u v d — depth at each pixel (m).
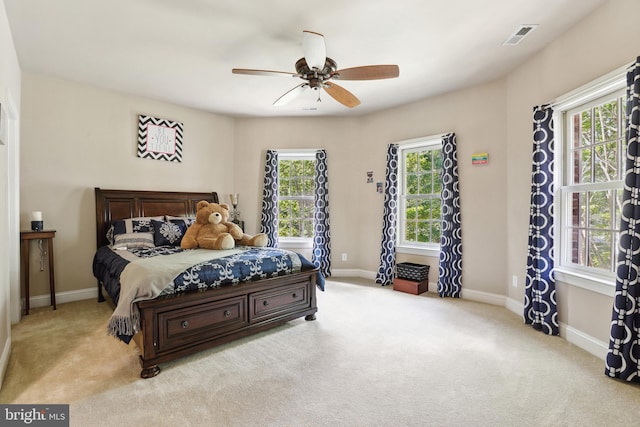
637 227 1.96
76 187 3.75
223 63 3.19
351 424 1.63
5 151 2.23
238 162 5.14
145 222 3.83
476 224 3.79
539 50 2.93
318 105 4.48
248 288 2.62
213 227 3.61
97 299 3.79
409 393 1.90
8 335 2.31
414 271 4.10
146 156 4.23
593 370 2.16
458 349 2.48
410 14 2.36
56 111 3.59
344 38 2.70
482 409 1.75
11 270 2.98
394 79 3.57
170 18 2.42
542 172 2.82
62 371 2.14
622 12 2.12
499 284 3.62
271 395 1.88
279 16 2.38
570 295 2.62
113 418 1.67
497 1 2.21
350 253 5.07
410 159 4.59
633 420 1.66
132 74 3.47
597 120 2.47
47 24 2.51
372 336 2.73
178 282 2.25
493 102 3.62
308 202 5.25
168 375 2.10
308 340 2.65
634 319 1.98
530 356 2.36
